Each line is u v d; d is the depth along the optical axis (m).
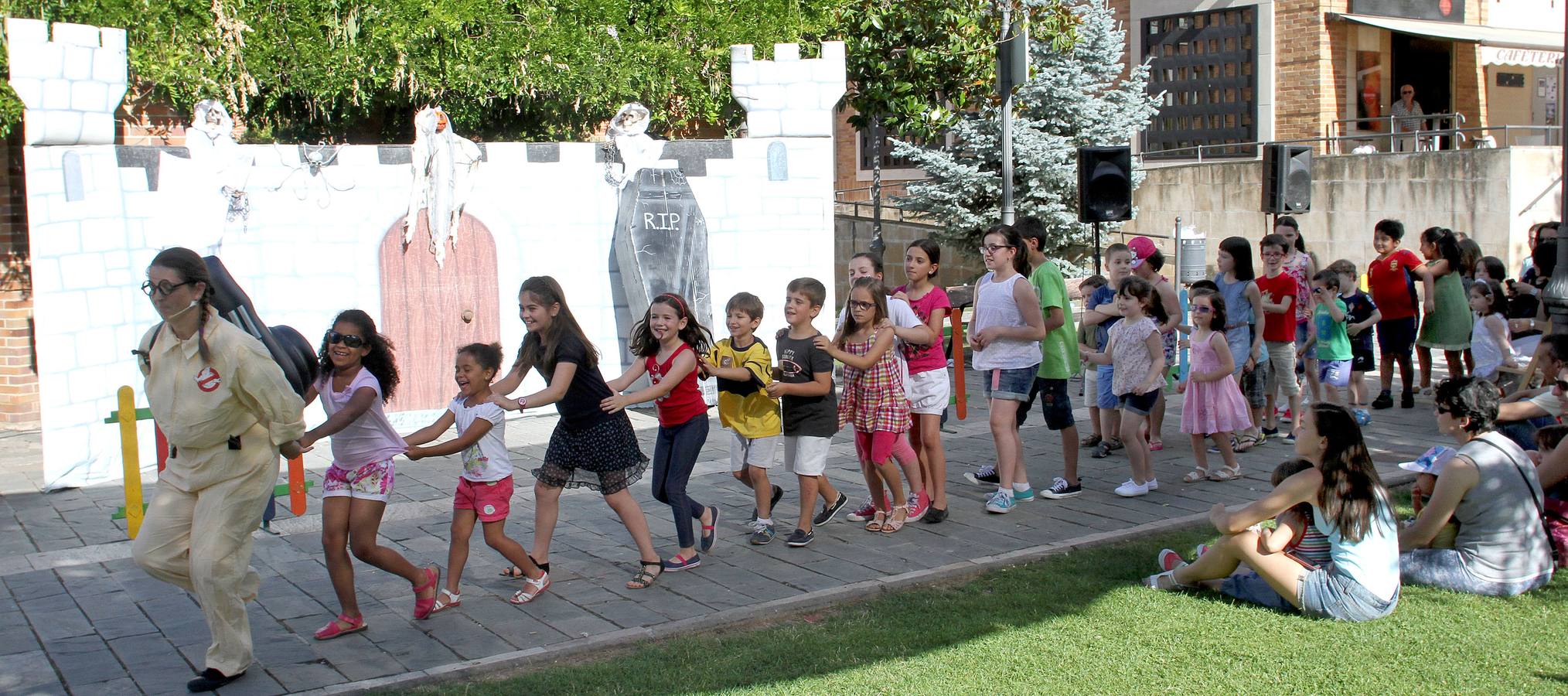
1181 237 18.14
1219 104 24.86
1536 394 7.27
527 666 5.36
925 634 5.59
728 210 12.41
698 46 13.71
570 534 7.64
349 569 5.73
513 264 11.85
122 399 7.63
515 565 6.37
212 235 10.43
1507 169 18.97
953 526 7.69
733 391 7.16
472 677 5.22
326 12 11.56
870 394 7.37
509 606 6.18
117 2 10.45
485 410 5.93
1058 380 8.25
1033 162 20.98
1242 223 22.36
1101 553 6.97
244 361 4.86
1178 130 25.58
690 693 4.95
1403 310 11.45
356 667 5.34
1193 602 6.00
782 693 4.90
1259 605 5.94
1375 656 5.19
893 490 7.48
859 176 30.31
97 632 5.89
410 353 11.44
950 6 15.46
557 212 12.00
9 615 6.17
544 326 6.17
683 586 6.48
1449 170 19.64
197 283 4.81
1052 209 21.08
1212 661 5.18
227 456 4.98
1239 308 9.76
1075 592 6.21
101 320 9.75
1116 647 5.37
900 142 22.22
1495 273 10.61
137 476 7.73
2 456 10.70
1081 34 21.19
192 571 4.98
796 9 14.20
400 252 11.35
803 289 7.09
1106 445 9.73
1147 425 10.37
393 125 14.13
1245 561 5.89
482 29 12.30
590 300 12.21
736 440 7.67
